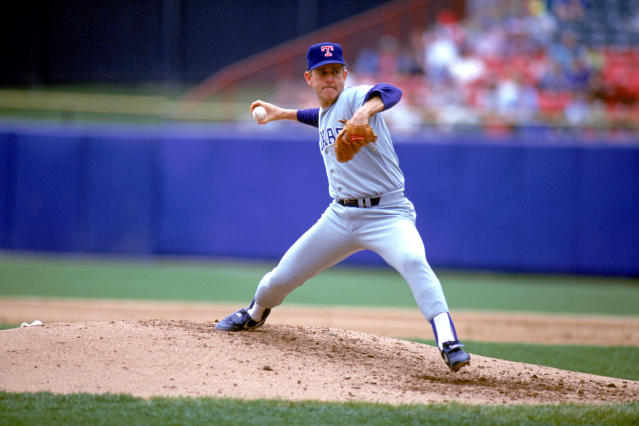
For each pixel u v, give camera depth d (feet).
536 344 84.84
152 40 235.20
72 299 113.60
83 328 59.67
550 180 150.61
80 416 42.04
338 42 196.95
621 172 148.15
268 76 186.29
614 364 71.92
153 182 162.81
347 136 47.44
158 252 163.32
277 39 231.30
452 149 153.28
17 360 52.29
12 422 40.83
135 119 199.62
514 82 184.55
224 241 161.17
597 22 205.57
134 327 59.98
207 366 52.11
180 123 177.88
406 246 52.49
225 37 233.14
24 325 63.05
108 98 203.51
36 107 202.08
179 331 59.06
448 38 196.13
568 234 150.51
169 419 41.83
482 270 153.79
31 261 158.30
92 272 145.48
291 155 158.51
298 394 48.21
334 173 54.65
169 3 233.55
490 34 198.59
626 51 199.11
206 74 234.38
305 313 106.32
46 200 164.55
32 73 238.68
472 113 167.53
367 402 46.60
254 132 160.35
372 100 49.29
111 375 50.06
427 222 154.51
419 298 52.08
